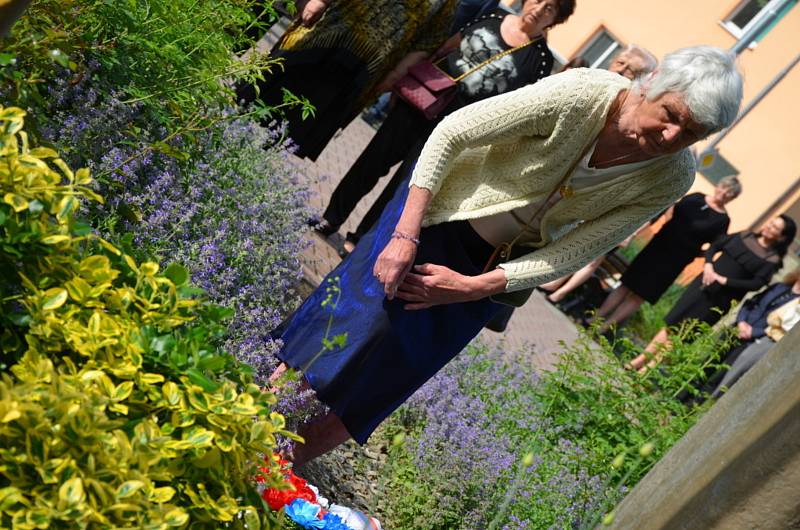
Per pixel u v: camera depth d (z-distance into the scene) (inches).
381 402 118.2
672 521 81.7
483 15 211.8
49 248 63.6
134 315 67.0
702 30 649.0
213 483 63.4
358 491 149.1
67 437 55.3
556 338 373.7
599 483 178.5
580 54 692.7
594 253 115.0
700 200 385.4
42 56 107.1
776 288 337.1
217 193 149.4
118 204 121.6
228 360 70.4
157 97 137.5
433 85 203.0
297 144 199.3
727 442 80.1
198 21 146.3
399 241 110.4
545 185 111.0
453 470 156.8
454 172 114.8
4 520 52.3
